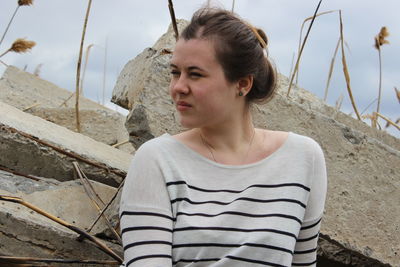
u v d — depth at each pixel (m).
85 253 3.23
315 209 2.64
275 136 2.67
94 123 5.40
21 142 3.58
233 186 2.53
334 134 3.71
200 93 2.47
